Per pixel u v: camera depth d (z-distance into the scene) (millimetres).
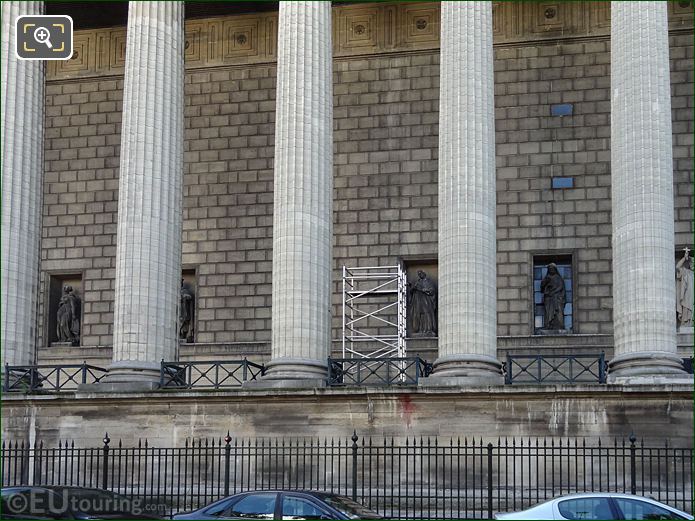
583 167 59281
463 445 46625
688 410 45312
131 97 51375
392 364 52469
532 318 58125
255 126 62750
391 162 61062
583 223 58719
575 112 59875
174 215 51344
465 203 48375
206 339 61031
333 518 33938
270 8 63344
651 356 45750
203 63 63688
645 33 47812
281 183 49625
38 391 49875
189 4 63031
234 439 48344
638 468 45250
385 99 61688
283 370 48344
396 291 58750
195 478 48344
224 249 61812
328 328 49406
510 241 59094
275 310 49062
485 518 42594
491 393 46656
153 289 50156
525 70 60656
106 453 43719
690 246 57281
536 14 60875
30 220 51344
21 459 45875
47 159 64688
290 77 50250
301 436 47938
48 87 65125
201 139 63125
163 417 49094
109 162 64062
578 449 44688
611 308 57531
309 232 49125
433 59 61594
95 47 65000
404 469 46812
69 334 62688
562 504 33250
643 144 47000
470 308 47656
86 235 63500
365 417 47594
